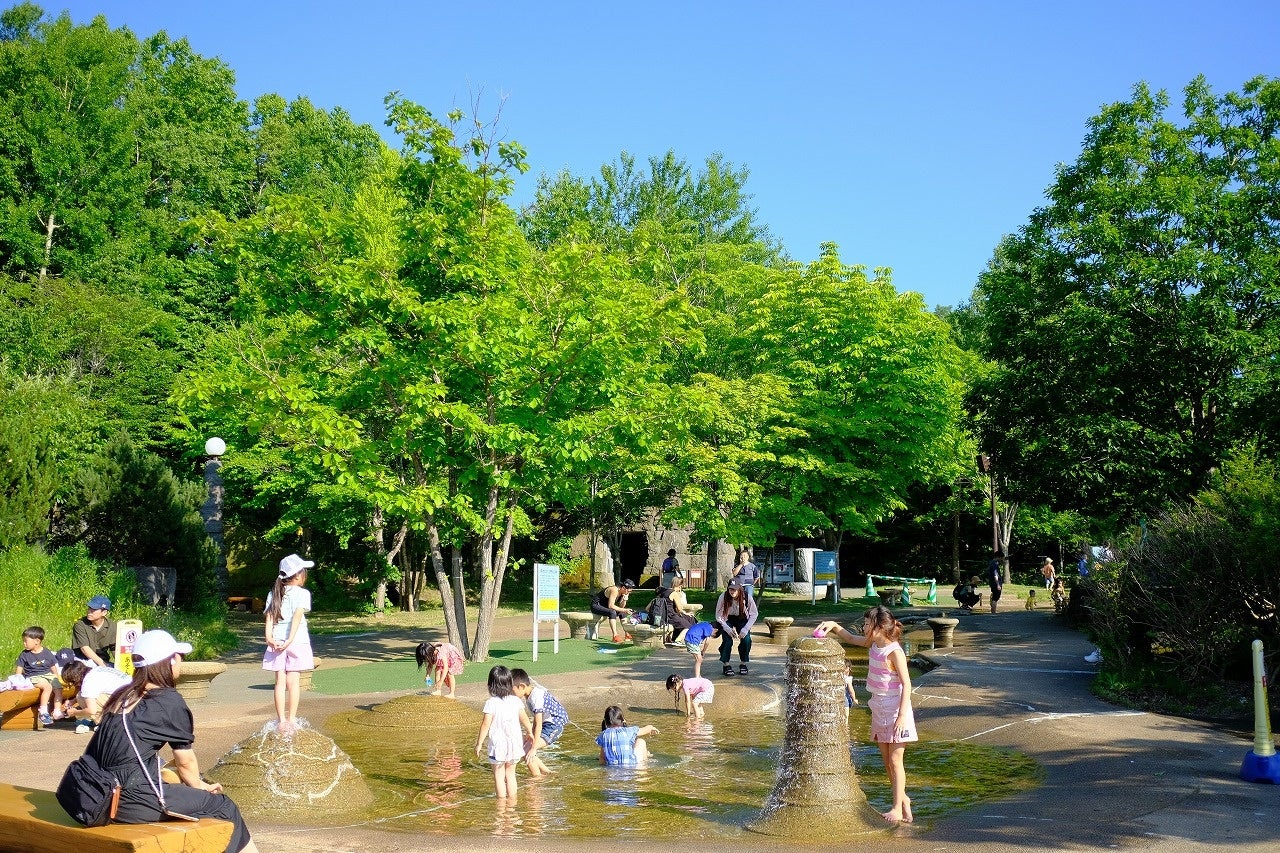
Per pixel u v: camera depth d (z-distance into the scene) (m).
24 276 38.97
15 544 20.25
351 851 7.10
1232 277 23.00
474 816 8.50
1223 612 13.98
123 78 45.62
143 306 35.84
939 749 11.44
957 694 14.74
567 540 41.59
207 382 17.47
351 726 13.05
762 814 8.12
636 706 14.89
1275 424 20.33
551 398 19.67
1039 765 10.22
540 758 11.18
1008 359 26.58
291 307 19.69
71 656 13.91
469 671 18.00
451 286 20.28
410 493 18.81
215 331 37.31
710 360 37.12
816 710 8.09
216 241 19.52
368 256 18.77
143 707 5.70
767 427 31.45
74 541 25.08
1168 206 23.64
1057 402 24.94
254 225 19.14
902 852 7.15
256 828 7.95
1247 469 15.46
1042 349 25.47
